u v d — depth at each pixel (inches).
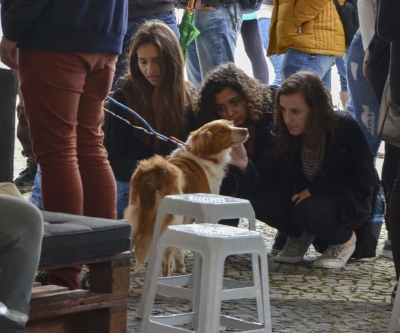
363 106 263.0
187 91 222.5
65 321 132.6
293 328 157.5
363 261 228.5
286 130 215.8
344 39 283.4
